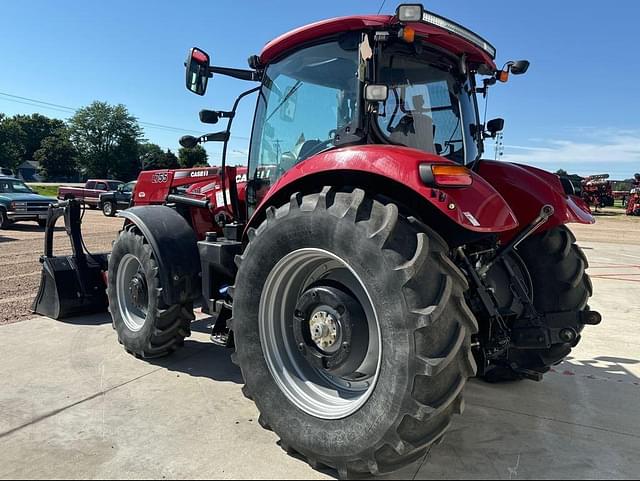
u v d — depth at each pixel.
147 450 2.65
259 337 2.78
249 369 2.79
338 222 2.38
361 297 2.53
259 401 2.74
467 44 3.04
